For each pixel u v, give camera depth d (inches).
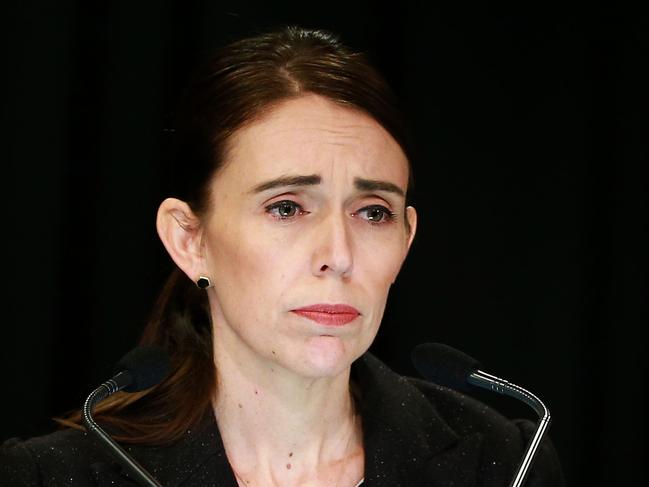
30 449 259.0
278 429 259.9
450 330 435.8
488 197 435.2
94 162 408.5
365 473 265.1
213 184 251.3
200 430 260.8
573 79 435.2
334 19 419.5
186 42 409.1
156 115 408.8
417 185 433.4
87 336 411.5
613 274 438.0
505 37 434.3
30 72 403.2
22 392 408.8
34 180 405.1
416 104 430.9
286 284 244.1
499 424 282.2
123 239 410.3
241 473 260.7
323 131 246.5
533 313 437.7
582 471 442.0
